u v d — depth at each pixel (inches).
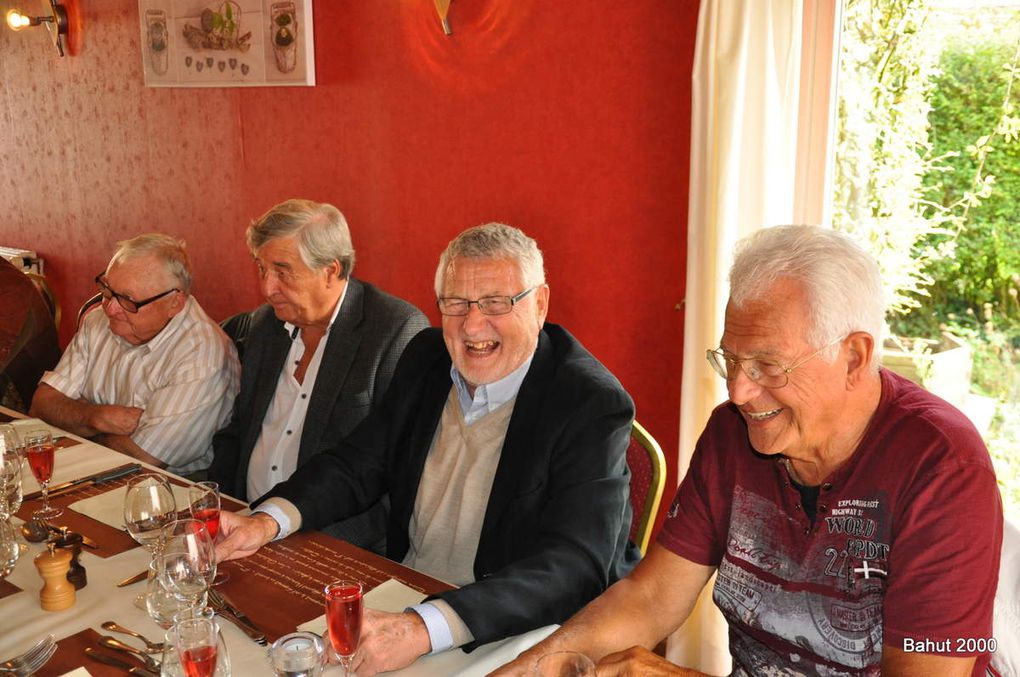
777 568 60.2
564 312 128.1
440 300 80.6
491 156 131.7
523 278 78.7
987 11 97.8
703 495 65.1
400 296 148.7
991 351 103.2
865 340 52.8
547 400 78.1
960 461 53.2
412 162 141.8
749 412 55.7
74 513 81.7
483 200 134.0
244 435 108.7
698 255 105.7
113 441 111.0
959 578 52.4
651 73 114.3
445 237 140.1
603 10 116.7
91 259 211.5
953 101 101.1
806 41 106.6
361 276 153.7
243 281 175.9
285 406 106.0
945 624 52.4
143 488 68.4
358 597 53.1
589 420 75.8
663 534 67.1
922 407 55.7
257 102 163.2
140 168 191.6
